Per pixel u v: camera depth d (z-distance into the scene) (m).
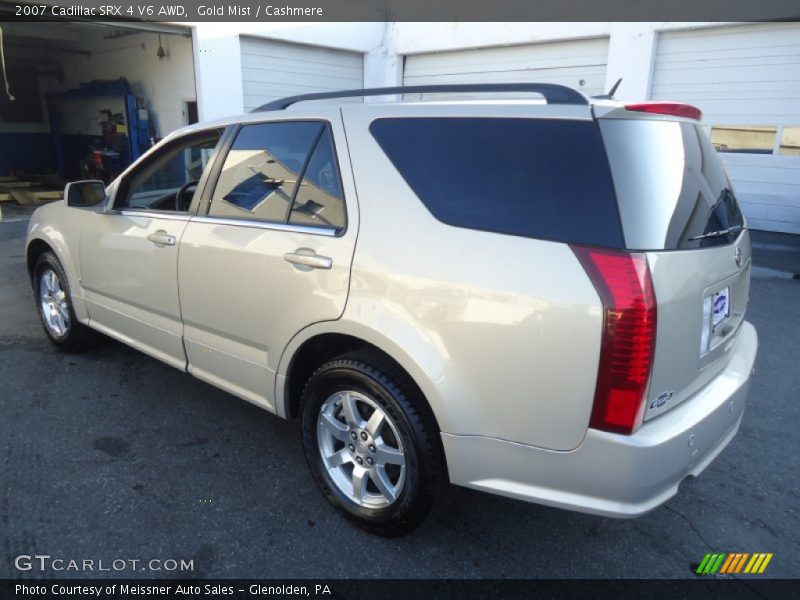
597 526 2.70
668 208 2.05
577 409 1.96
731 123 10.05
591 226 1.95
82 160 14.76
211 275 2.98
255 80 11.65
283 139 2.83
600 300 1.88
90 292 3.96
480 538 2.60
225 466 3.07
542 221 2.04
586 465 2.00
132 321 3.63
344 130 2.59
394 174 2.40
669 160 2.16
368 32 13.22
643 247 1.91
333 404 2.64
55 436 3.30
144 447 3.22
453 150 2.29
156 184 3.57
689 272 2.03
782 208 9.93
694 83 10.20
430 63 13.30
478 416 2.14
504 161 2.16
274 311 2.71
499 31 11.95
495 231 2.12
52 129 15.96
